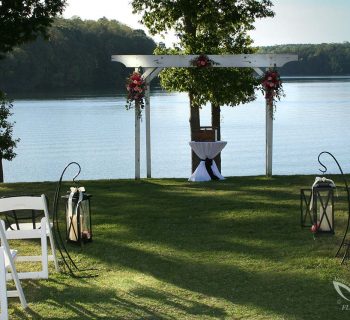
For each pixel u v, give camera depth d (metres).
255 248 9.15
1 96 22.42
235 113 101.69
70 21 126.25
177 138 63.56
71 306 6.95
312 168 41.91
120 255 8.94
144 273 8.09
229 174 39.06
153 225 10.82
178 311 6.71
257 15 22.48
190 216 11.48
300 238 9.67
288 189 14.38
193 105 21.28
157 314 6.64
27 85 112.62
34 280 7.92
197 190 14.57
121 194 14.14
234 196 13.52
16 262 8.78
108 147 56.31
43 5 19.09
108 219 11.40
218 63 16.81
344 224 10.45
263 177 16.88
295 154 49.91
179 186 15.35
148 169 17.50
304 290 7.31
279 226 10.52
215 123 22.56
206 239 9.76
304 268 8.13
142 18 22.55
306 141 59.31
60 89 119.38
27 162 47.47
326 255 8.71
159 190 14.69
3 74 108.44
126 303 6.98
